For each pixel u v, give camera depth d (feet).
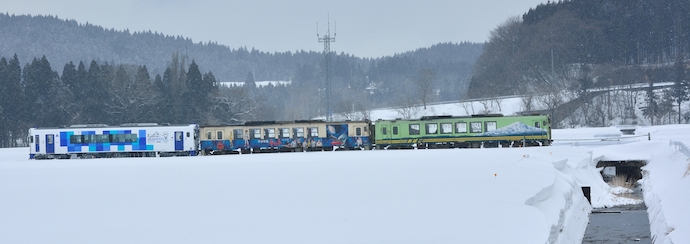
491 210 105.70
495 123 278.67
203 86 508.53
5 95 486.38
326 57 452.76
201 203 125.90
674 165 185.06
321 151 280.31
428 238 89.10
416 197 123.03
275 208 116.98
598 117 503.20
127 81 520.01
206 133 282.77
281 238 92.99
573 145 276.00
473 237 88.48
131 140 273.95
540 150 233.14
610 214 153.69
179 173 182.91
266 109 604.90
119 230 102.37
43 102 497.05
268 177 165.99
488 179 144.66
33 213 120.26
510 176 146.41
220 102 504.02
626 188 198.90
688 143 252.01
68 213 119.44
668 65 646.33
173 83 536.42
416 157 218.79
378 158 219.61
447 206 111.14
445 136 280.31
